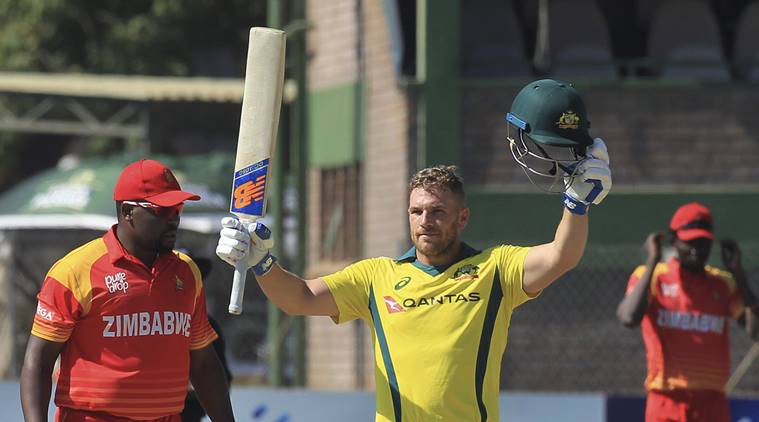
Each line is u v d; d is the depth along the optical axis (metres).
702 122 46.03
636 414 36.69
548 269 20.62
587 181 19.59
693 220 32.81
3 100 92.81
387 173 46.97
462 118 45.06
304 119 45.44
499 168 45.03
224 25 96.19
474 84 44.97
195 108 73.81
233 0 96.00
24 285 54.84
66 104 80.38
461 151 44.94
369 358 48.16
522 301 21.28
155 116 74.44
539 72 47.88
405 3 48.31
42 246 55.12
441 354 20.83
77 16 96.56
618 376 45.22
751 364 45.66
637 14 51.38
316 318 50.66
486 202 44.72
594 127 45.88
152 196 21.00
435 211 21.09
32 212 54.62
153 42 94.56
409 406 20.91
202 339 22.36
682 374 32.66
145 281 21.12
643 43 51.22
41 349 20.80
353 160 49.31
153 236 21.14
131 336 20.95
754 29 49.03
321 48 51.78
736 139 46.03
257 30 21.34
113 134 76.81
